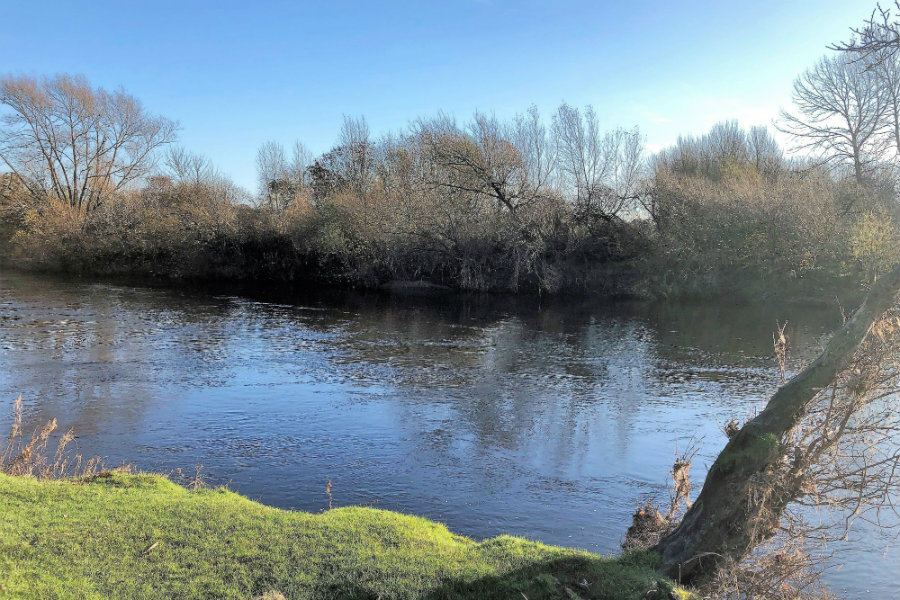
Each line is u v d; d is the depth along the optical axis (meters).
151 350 17.89
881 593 6.38
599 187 36.31
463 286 36.31
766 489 5.26
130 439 10.60
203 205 42.72
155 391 13.65
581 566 5.58
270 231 40.72
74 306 25.94
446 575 5.24
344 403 13.26
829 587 6.38
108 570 5.02
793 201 31.28
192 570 5.11
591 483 9.34
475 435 11.42
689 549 5.51
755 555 6.01
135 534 5.73
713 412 13.10
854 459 5.82
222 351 18.22
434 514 8.13
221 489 7.80
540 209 36.12
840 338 5.26
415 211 36.91
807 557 5.87
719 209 33.19
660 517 7.21
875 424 5.67
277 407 12.80
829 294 30.55
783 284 31.81
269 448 10.39
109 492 6.98
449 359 18.16
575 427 12.00
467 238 36.12
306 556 5.49
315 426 11.65
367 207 38.41
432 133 39.44
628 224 35.84
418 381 15.41
